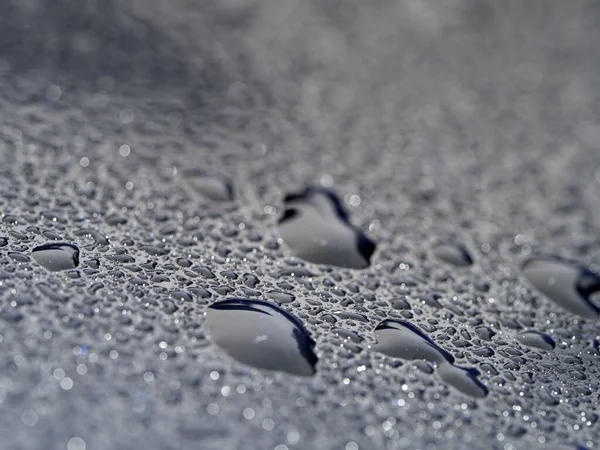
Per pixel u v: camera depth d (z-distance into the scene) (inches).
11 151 7.4
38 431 6.0
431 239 7.3
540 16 11.3
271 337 6.4
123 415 6.1
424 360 6.4
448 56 9.8
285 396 6.2
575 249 7.4
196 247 6.9
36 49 8.4
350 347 6.4
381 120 8.4
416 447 6.1
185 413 6.1
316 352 6.4
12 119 7.7
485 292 6.9
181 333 6.4
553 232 7.5
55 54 8.4
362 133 8.2
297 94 8.5
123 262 6.7
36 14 9.0
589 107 8.9
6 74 8.1
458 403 6.3
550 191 7.9
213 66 8.7
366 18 10.5
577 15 11.4
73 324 6.3
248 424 6.1
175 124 7.9
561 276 7.1
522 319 6.8
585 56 10.2
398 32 10.2
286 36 9.6
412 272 7.0
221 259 6.8
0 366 6.1
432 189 7.7
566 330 6.8
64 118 7.8
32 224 6.8
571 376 6.5
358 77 8.9
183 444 6.0
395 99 8.6
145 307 6.4
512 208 7.7
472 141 8.3
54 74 8.2
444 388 6.3
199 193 7.3
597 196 7.8
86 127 7.7
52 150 7.4
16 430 6.0
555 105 8.9
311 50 9.4
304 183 7.6
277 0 10.6
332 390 6.3
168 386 6.2
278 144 7.9
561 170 8.1
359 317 6.6
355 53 9.5
